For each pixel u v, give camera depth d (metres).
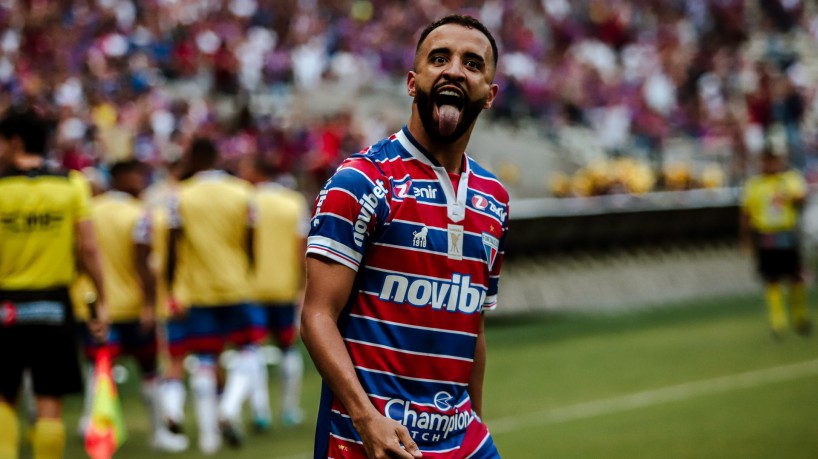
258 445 25.52
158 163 55.38
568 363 37.12
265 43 82.56
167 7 80.56
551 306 51.12
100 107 61.81
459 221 11.14
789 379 33.50
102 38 74.00
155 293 25.16
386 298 10.80
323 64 85.00
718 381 33.25
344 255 10.50
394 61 89.50
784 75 97.38
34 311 17.97
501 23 98.50
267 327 27.98
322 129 65.75
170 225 25.16
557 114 90.06
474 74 10.97
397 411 10.77
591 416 28.28
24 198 18.05
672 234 60.31
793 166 80.06
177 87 74.81
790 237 42.69
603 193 69.50
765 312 50.84
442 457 11.00
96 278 18.73
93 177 28.69
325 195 10.64
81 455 24.88
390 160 10.98
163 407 25.23
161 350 34.41
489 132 84.38
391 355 10.78
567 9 106.06
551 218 52.44
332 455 10.85
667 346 40.75
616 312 51.31
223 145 58.53
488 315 48.97
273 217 27.62
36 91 62.59
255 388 26.88
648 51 103.25
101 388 17.72
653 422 27.38
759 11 117.06
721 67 100.69
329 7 93.56
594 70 94.81
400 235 10.80
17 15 72.50
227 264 25.27
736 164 80.44
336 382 10.27
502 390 32.25
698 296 57.66
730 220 63.78
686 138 92.19
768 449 24.14
